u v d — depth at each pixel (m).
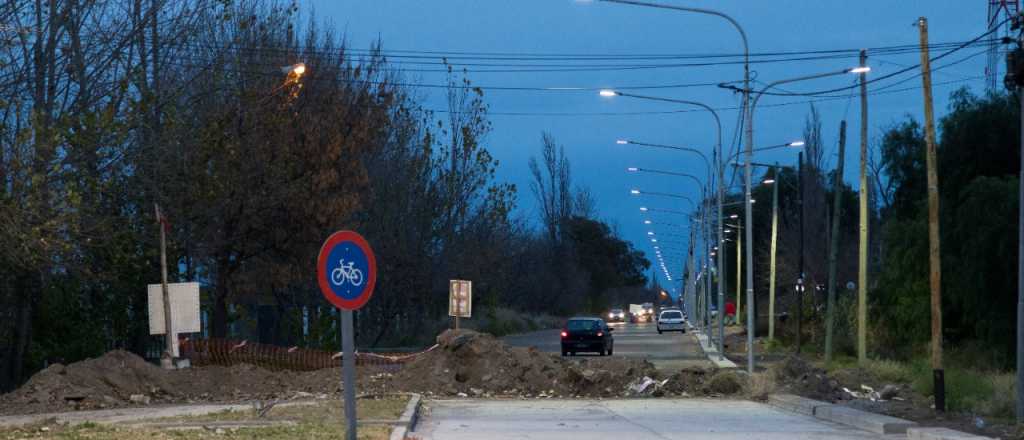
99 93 28.47
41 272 27.97
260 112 36.97
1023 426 18.31
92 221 27.36
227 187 35.31
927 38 23.16
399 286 55.03
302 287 47.53
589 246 137.50
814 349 54.62
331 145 39.28
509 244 79.94
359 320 57.31
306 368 32.62
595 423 19.78
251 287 39.84
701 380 29.47
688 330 94.00
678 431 18.14
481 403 25.64
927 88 23.19
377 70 46.00
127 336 37.72
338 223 39.69
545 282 110.56
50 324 34.28
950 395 23.69
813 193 83.00
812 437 17.14
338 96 41.47
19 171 23.55
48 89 27.16
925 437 16.52
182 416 20.16
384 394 26.59
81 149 25.86
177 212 32.69
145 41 30.73
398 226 54.34
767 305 96.75
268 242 38.91
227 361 30.95
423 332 63.69
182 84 32.94
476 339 30.28
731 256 119.62
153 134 29.33
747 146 35.78
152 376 26.22
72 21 27.72
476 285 63.12
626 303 156.00
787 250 82.44
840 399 26.28
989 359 38.62
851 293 58.78
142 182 30.16
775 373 28.50
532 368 29.62
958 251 41.97
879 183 86.44
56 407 23.61
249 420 18.39
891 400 25.55
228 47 35.00
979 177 40.06
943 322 43.97
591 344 49.94
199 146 32.84
